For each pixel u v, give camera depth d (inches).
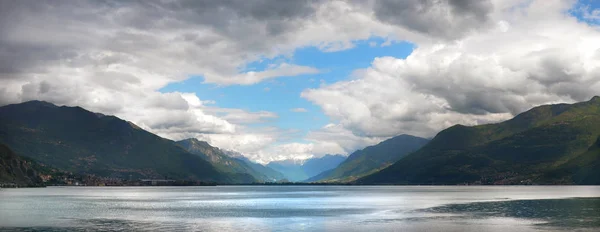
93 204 7549.2
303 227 4249.5
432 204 7411.4
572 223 4343.0
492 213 5487.2
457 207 6579.7
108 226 4323.3
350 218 5029.5
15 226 4313.5
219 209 6525.6
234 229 4119.1
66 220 4840.1
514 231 3841.0
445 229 4028.1
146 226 4330.7
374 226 4284.0
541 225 4220.0
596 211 5541.3
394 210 6156.5
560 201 7588.6
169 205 7436.0
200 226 4335.6
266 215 5447.8
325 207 6904.5
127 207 6865.2
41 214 5511.8
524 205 6747.1
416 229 4050.2
